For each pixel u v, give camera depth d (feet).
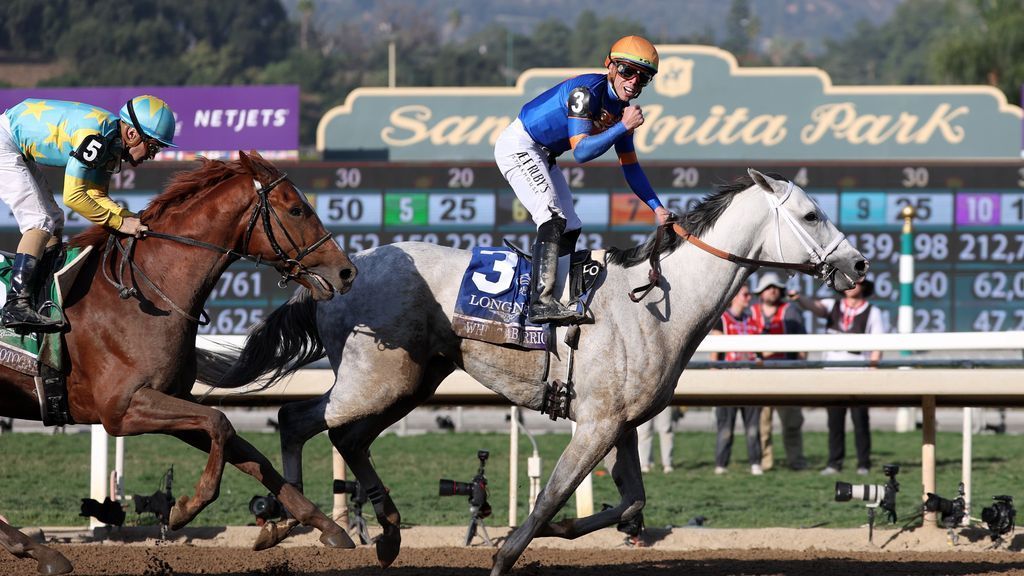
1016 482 45.27
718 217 25.95
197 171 24.61
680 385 33.60
